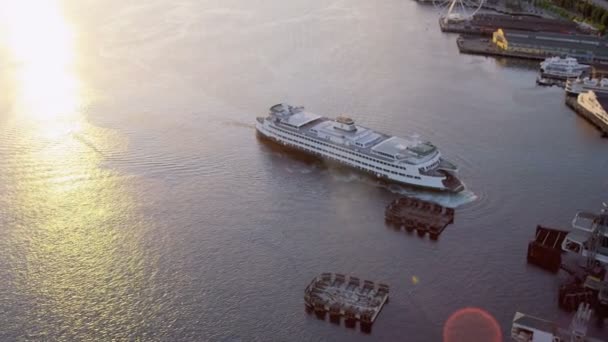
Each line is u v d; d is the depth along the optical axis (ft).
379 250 621.72
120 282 580.71
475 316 534.37
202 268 598.34
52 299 561.02
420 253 616.39
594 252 572.51
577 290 548.31
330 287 562.66
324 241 637.71
